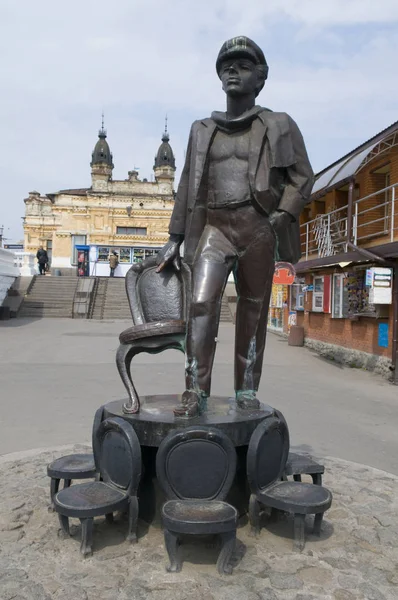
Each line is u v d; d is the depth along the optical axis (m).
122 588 3.12
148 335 3.95
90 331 20.77
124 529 3.88
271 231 4.12
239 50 3.99
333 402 9.37
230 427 3.73
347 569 3.38
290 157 4.02
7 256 28.75
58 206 41.50
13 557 3.48
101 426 3.86
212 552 3.54
